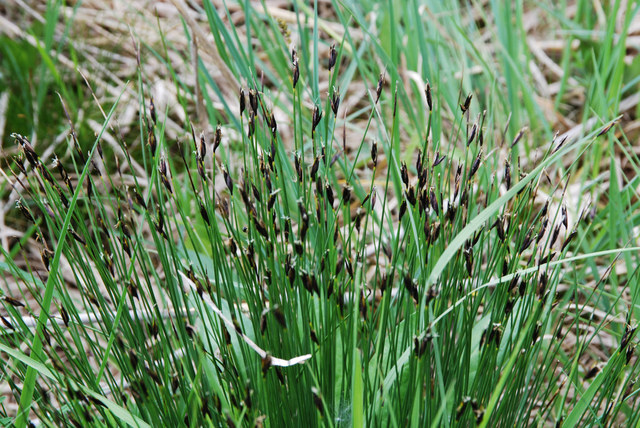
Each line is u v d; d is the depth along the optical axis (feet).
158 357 1.98
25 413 1.96
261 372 1.91
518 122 2.90
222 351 2.03
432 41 3.00
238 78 2.61
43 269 2.75
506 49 3.15
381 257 2.63
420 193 2.00
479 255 2.15
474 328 2.12
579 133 2.96
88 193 2.01
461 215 2.06
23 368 2.07
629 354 2.01
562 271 2.46
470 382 2.08
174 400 2.01
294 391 1.97
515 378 2.03
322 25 2.90
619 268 2.59
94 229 2.02
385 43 2.94
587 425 2.09
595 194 2.74
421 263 1.94
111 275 2.07
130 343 2.02
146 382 1.98
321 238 2.00
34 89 3.05
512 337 2.07
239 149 2.88
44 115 2.95
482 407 2.00
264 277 1.98
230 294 2.02
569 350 2.45
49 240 2.81
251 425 1.89
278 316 1.88
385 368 2.05
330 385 2.01
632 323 2.25
